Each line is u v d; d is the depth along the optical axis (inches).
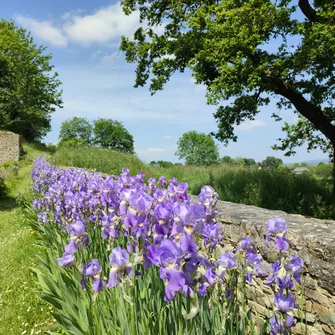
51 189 231.6
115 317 99.8
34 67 1417.3
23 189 652.7
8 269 222.4
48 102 1491.1
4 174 749.3
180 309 66.0
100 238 152.9
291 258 80.6
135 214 81.3
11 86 1407.5
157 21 601.3
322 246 103.8
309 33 386.6
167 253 60.4
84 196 170.7
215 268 83.5
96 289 86.6
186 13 577.0
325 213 385.1
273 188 452.1
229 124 533.3
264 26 429.4
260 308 130.7
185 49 529.7
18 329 147.3
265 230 129.6
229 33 437.4
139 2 582.6
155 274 103.8
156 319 89.5
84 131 2731.3
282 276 78.0
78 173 255.9
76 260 90.7
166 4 581.3
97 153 804.6
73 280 133.6
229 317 89.8
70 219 178.5
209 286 76.8
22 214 407.2
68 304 114.1
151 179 142.6
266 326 104.6
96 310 93.4
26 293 181.0
